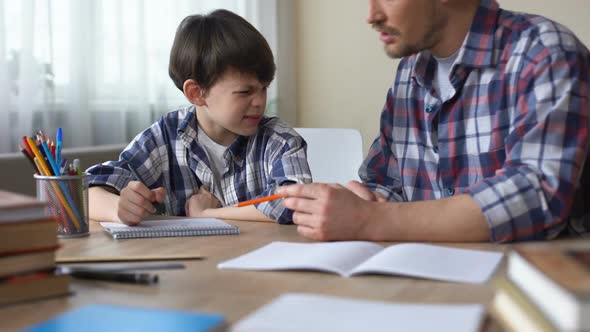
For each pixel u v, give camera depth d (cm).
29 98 248
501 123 129
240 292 75
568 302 46
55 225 74
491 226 104
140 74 292
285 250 96
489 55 130
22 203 72
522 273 55
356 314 61
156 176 165
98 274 81
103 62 278
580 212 124
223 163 166
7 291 71
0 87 240
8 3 242
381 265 82
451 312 61
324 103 385
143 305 70
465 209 105
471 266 84
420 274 80
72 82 266
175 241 110
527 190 106
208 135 166
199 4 321
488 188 106
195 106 170
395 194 145
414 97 148
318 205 106
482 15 131
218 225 121
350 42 375
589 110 113
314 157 211
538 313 50
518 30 128
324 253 90
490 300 70
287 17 378
